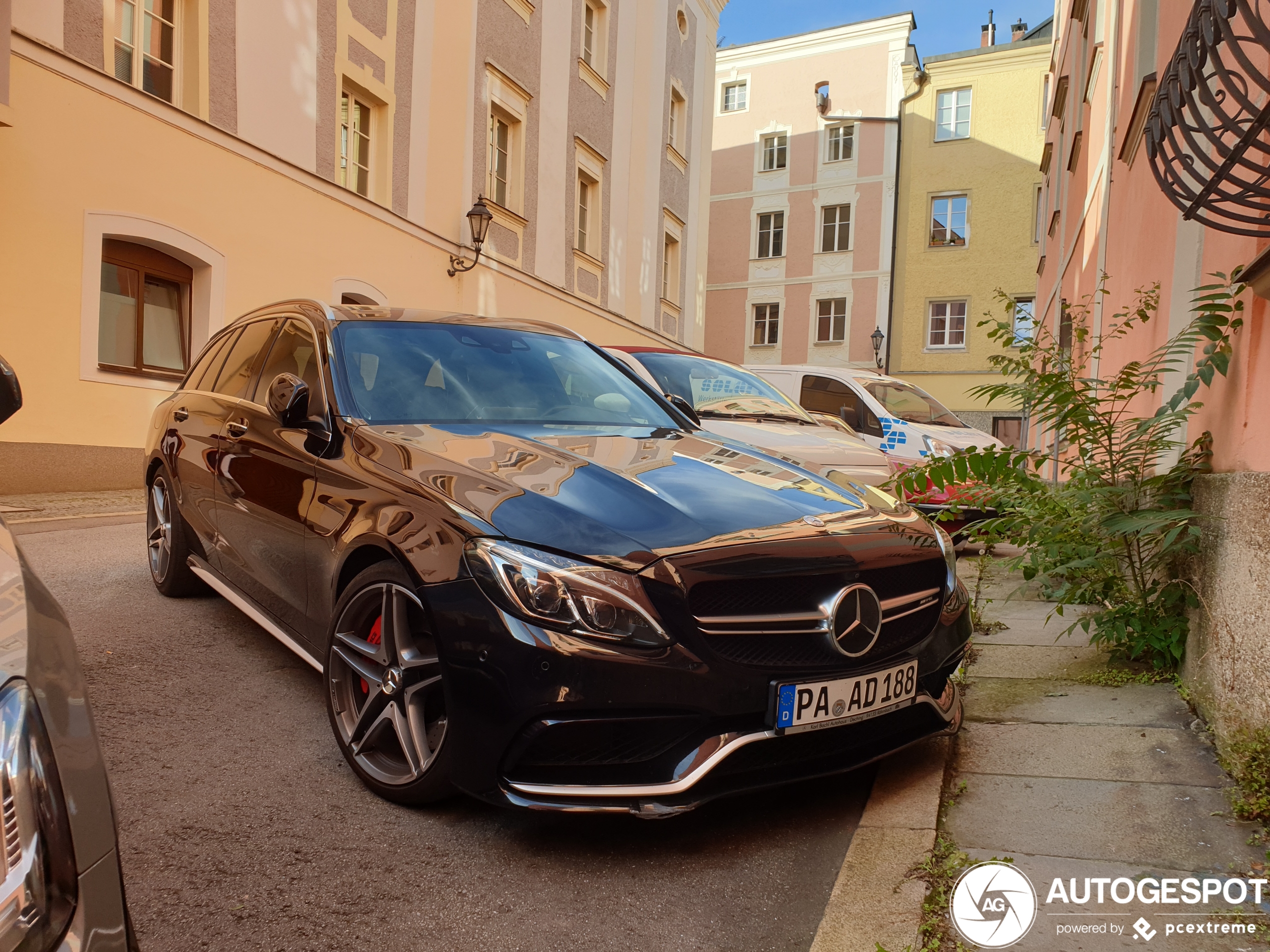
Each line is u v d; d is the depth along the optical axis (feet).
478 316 13.66
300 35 35.78
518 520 7.75
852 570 8.22
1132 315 20.40
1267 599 8.52
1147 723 10.39
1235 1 7.31
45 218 26.84
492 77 48.21
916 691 8.65
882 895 7.02
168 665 12.10
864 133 96.32
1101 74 28.30
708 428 20.43
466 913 6.84
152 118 29.84
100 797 3.90
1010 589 18.84
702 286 77.77
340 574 9.20
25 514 23.22
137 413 30.35
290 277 35.81
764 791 8.61
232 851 7.56
